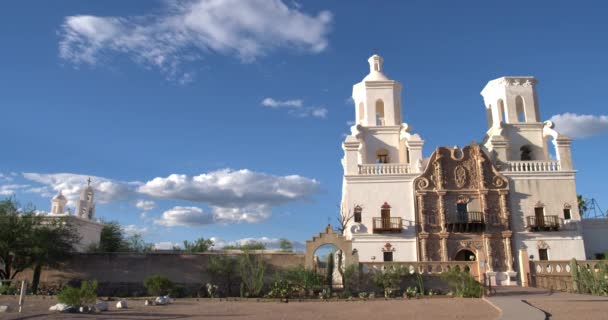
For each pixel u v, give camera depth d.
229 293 34.00
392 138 45.34
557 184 39.88
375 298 28.31
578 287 30.52
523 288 31.52
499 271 37.78
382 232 38.94
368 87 47.19
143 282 34.84
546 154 43.69
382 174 40.31
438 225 39.09
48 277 35.56
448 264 31.95
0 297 27.41
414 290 29.30
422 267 31.94
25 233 34.03
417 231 39.03
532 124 44.09
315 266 33.25
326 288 30.36
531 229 38.72
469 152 40.66
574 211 39.28
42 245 33.72
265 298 29.30
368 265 31.97
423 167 42.00
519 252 36.84
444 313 18.78
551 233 38.78
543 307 19.33
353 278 31.30
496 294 27.31
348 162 40.84
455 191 39.69
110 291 34.75
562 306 19.56
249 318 18.23
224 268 33.97
